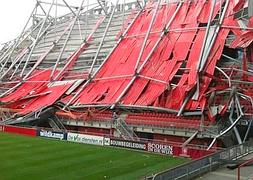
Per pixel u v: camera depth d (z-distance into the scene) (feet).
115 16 243.40
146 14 219.00
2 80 243.81
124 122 156.04
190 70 161.07
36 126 183.52
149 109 157.79
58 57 222.48
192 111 146.72
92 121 167.53
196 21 186.70
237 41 162.71
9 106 203.62
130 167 98.37
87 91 188.65
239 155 101.35
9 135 155.94
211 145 126.52
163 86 163.12
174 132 142.61
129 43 205.98
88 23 251.60
